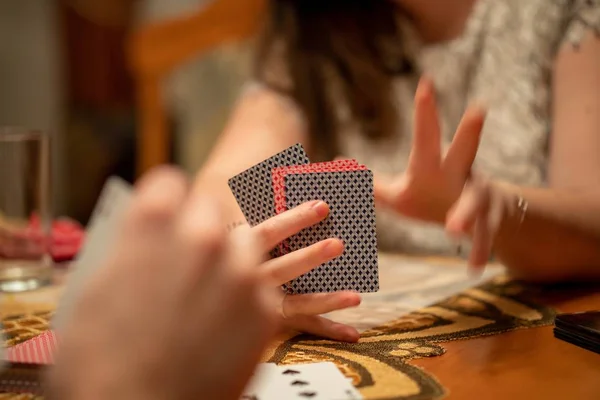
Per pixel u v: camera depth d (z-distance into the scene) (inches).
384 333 21.7
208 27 88.2
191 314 10.8
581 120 35.5
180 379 10.7
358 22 49.5
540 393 15.7
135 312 10.7
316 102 50.3
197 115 96.9
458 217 24.3
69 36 120.6
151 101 93.5
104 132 121.3
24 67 121.3
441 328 22.1
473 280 30.4
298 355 19.2
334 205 21.0
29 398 16.3
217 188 34.8
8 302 27.9
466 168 26.5
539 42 40.8
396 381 16.6
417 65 49.1
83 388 10.6
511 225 26.6
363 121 50.7
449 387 16.2
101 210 15.5
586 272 27.9
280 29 51.1
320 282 21.3
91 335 10.7
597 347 18.8
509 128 41.7
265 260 21.2
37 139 31.7
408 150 50.3
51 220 32.4
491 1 44.6
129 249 11.0
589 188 31.4
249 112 48.4
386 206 28.4
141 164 94.8
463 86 46.3
